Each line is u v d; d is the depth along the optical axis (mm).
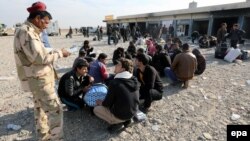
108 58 10805
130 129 3666
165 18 31828
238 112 4266
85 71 4027
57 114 2771
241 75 7074
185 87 5809
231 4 21125
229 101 4844
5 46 18703
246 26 20766
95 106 3742
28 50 2344
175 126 3752
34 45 2336
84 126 3752
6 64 9656
